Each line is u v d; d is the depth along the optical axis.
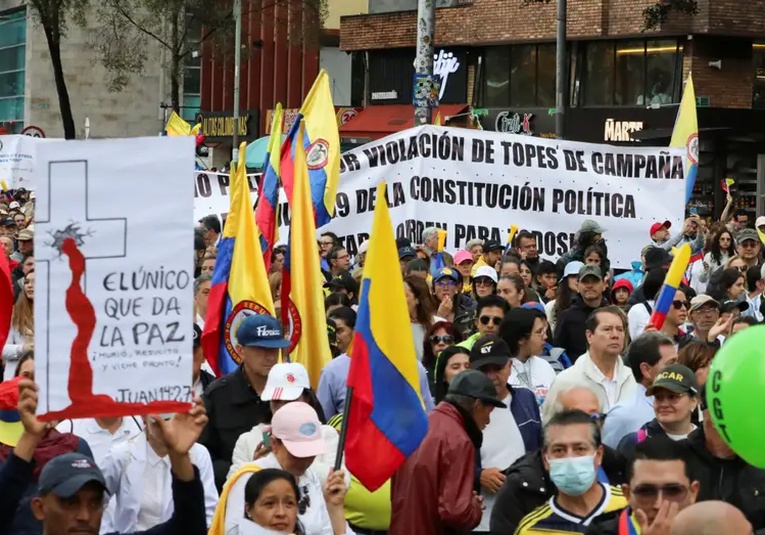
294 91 58.28
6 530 6.20
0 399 7.18
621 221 16.73
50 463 6.09
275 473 6.76
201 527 6.38
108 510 7.49
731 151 39.00
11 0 72.44
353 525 8.74
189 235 5.98
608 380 9.52
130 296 5.98
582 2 40.78
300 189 10.47
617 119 40.72
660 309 9.23
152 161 5.97
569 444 6.74
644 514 6.04
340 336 10.79
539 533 6.90
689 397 7.73
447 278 12.76
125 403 5.98
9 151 31.86
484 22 44.19
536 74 43.25
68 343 5.96
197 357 9.08
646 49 40.19
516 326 9.94
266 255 12.35
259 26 59.66
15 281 14.05
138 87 69.31
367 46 48.75
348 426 7.41
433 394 10.71
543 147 16.59
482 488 8.59
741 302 12.13
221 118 61.03
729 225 23.27
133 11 63.47
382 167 16.28
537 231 16.59
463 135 16.38
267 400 8.01
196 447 7.70
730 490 7.00
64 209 5.95
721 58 39.16
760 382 5.26
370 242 7.42
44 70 69.94
